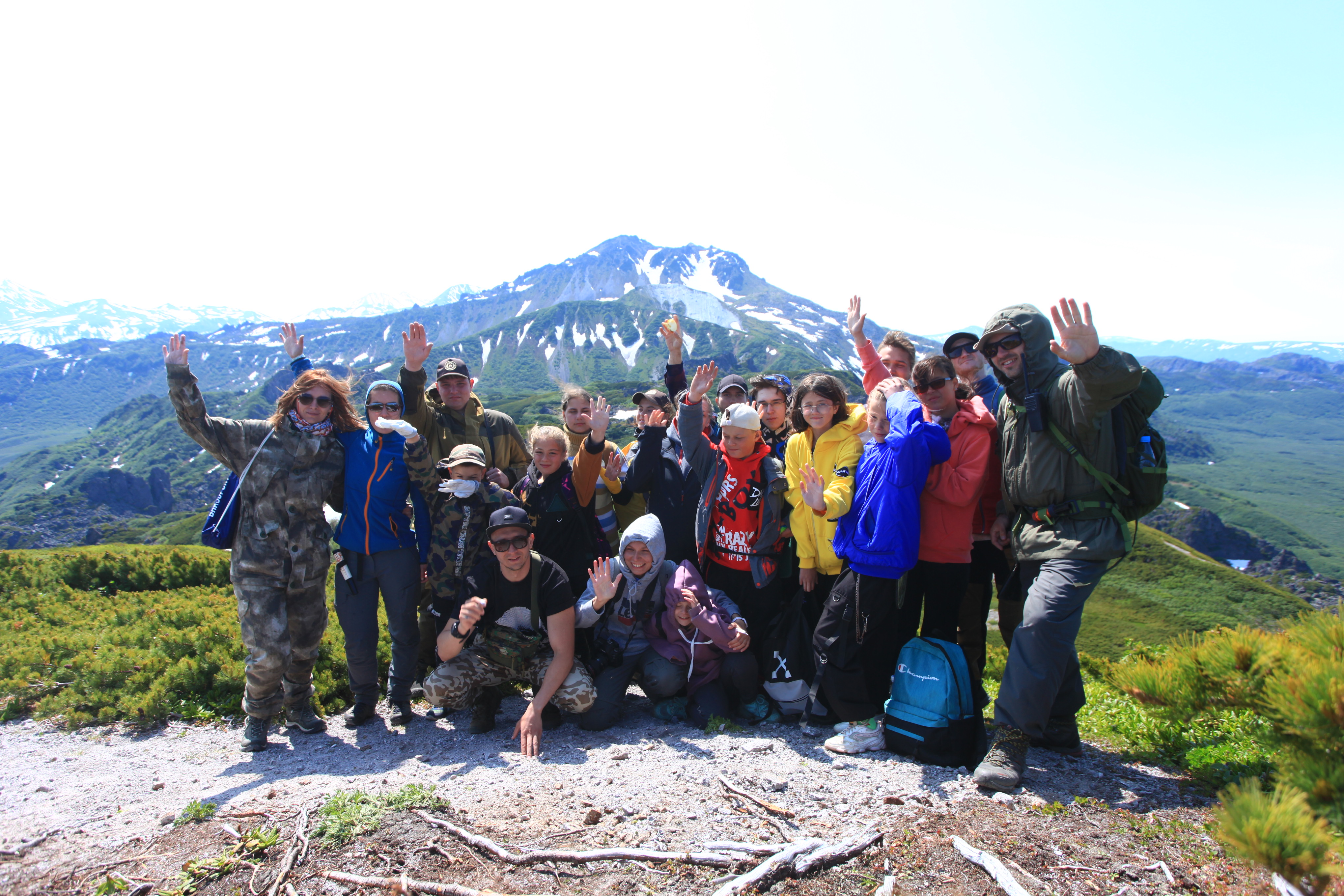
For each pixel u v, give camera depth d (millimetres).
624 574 5824
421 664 6984
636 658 5891
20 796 4582
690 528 6387
